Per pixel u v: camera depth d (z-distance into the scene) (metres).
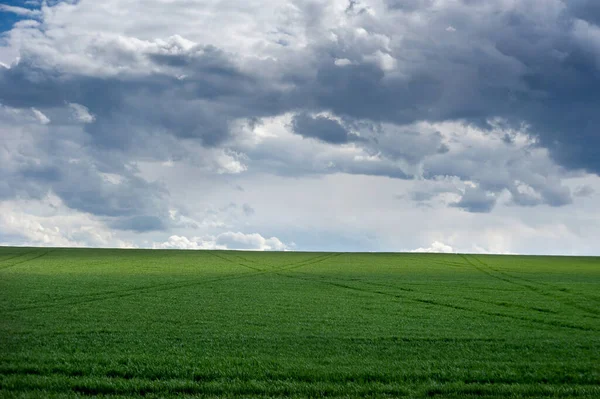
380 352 18.62
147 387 13.71
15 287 39.19
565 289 43.62
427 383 14.55
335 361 16.97
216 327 23.84
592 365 16.84
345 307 31.61
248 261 74.19
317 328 23.78
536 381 15.06
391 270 63.09
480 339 21.45
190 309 29.62
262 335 21.64
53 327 22.94
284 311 29.45
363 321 26.19
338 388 13.91
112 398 12.96
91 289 38.72
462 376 15.26
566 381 15.10
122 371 15.13
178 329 22.95
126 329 22.73
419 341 20.81
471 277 55.16
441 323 26.00
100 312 27.92
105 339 20.20
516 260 84.50
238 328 23.62
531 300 36.16
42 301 32.03
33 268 58.62
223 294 37.34
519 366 16.62
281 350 18.61
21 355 16.83
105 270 57.12
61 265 63.41
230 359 16.84
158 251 93.38
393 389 13.85
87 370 15.20
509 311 30.89
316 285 44.69
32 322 24.38
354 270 62.12
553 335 22.88
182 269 59.78
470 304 33.72
